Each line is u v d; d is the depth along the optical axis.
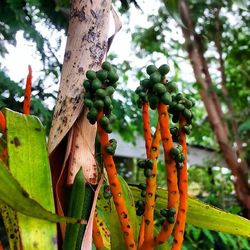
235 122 1.83
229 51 1.93
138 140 2.34
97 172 0.35
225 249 1.46
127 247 0.34
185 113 0.34
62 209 0.34
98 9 0.38
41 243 0.31
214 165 2.17
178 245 0.33
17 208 0.29
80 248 0.33
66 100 0.36
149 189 0.35
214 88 1.79
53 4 0.81
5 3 0.80
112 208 0.41
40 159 0.34
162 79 0.33
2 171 0.28
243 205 1.73
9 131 0.34
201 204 0.44
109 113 0.32
